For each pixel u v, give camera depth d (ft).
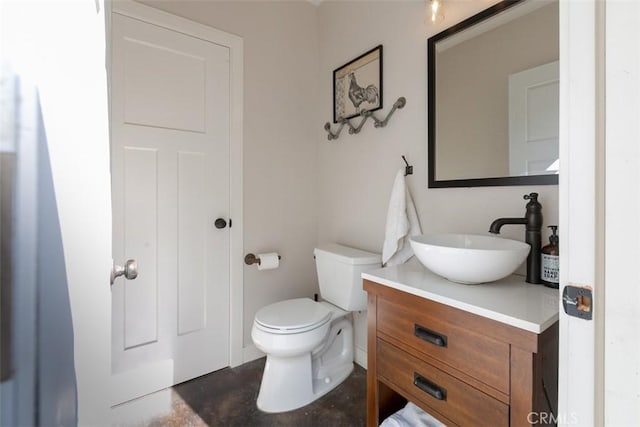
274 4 6.65
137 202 5.17
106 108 1.99
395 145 5.49
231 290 6.17
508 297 3.00
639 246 1.54
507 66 3.95
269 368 5.08
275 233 6.76
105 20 2.27
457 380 2.92
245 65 6.28
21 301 1.10
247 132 6.33
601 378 1.68
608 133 1.63
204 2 5.76
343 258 5.57
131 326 5.16
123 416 4.78
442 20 4.70
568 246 1.80
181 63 5.54
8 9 1.07
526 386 2.44
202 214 5.83
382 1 5.70
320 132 7.27
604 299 1.66
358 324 6.32
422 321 3.23
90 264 1.61
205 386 5.54
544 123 3.63
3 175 1.06
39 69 1.21
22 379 1.10
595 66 1.66
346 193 6.57
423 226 5.04
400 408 3.99
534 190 3.74
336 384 5.53
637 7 1.53
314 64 7.29
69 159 1.40
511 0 3.89
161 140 5.37
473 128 4.32
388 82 5.61
